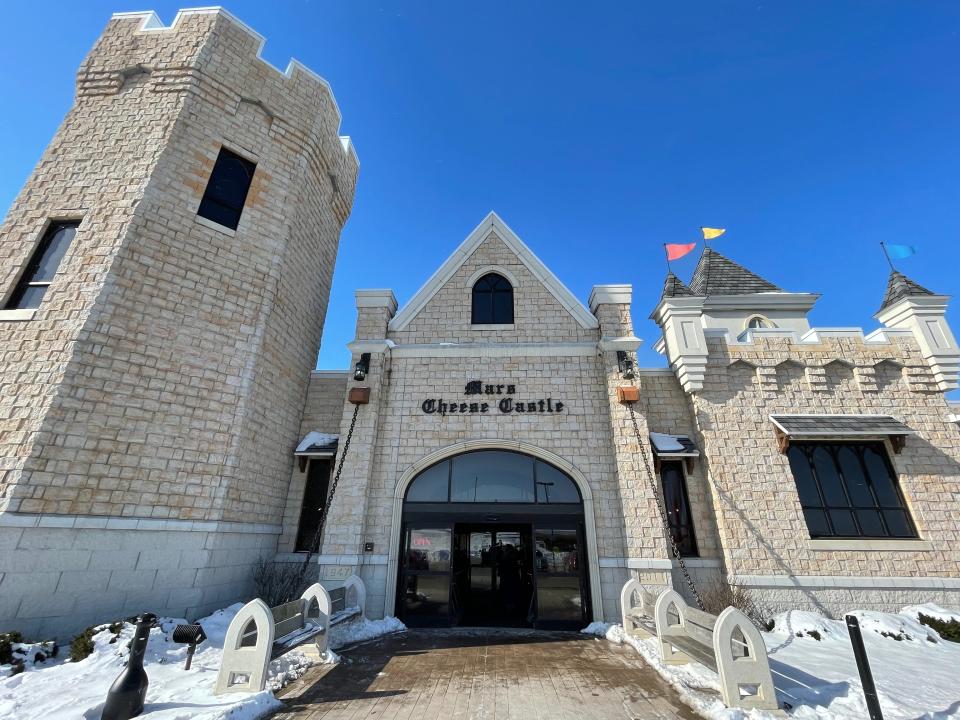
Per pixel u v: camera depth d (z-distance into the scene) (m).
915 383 10.58
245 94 10.80
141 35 10.55
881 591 9.15
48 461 6.98
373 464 10.45
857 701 5.13
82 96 10.05
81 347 7.60
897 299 11.36
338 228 14.28
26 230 8.79
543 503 10.12
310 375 12.27
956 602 9.05
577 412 10.68
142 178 9.02
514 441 10.48
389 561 9.70
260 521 9.84
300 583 9.61
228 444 8.91
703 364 10.68
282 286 10.66
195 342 8.91
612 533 9.66
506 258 12.52
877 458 10.23
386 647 7.70
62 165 9.30
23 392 7.31
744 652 5.68
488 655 7.25
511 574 12.09
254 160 10.70
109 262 8.23
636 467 9.83
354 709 5.07
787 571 9.27
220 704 4.73
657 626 6.66
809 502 9.94
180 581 7.83
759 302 16.59
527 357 11.22
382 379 11.12
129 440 7.80
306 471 11.22
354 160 14.90
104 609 7.07
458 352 11.35
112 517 7.38
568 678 6.14
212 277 9.42
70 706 4.73
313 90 12.27
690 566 9.69
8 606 6.32
